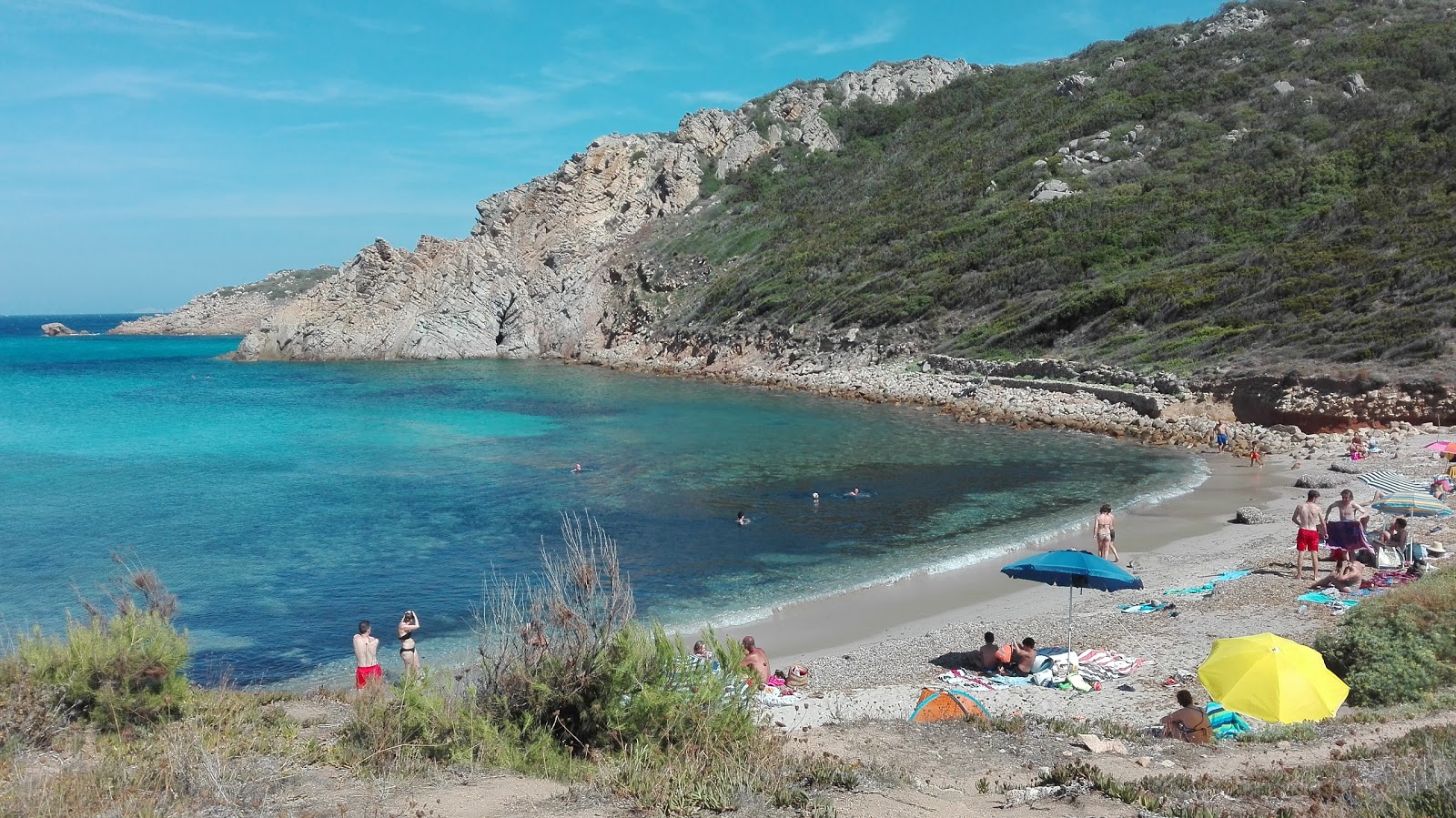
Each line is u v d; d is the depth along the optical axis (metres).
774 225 89.62
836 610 19.55
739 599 20.30
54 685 9.48
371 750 8.67
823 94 113.19
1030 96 93.81
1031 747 9.72
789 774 8.15
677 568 22.55
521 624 9.98
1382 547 18.88
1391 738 9.30
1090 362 49.03
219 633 18.34
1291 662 10.83
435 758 8.63
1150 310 51.56
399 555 23.66
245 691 14.00
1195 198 62.22
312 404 58.09
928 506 28.81
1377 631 12.53
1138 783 8.05
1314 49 79.12
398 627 18.67
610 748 8.89
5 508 29.27
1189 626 16.58
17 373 84.38
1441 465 28.66
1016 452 37.97
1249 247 54.44
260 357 96.12
